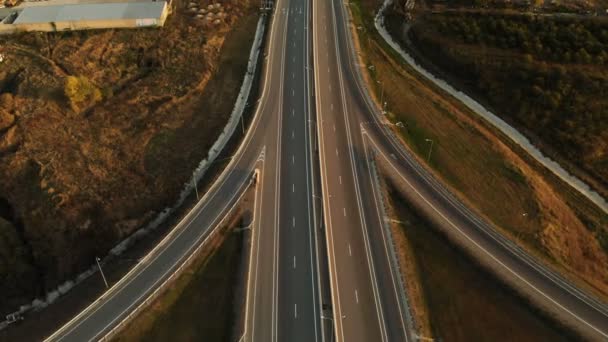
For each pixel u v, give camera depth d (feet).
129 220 237.66
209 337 186.80
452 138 275.39
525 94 287.48
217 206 236.84
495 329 189.26
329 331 184.85
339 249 215.72
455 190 245.65
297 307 193.26
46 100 300.20
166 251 216.54
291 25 376.68
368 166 257.55
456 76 321.52
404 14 371.76
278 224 226.99
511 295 199.72
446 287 203.92
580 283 204.33
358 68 331.16
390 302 195.83
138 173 259.19
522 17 328.90
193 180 256.52
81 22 364.79
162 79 320.70
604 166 251.39
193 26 371.76
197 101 304.91
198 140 279.08
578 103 272.72
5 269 222.07
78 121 289.53
